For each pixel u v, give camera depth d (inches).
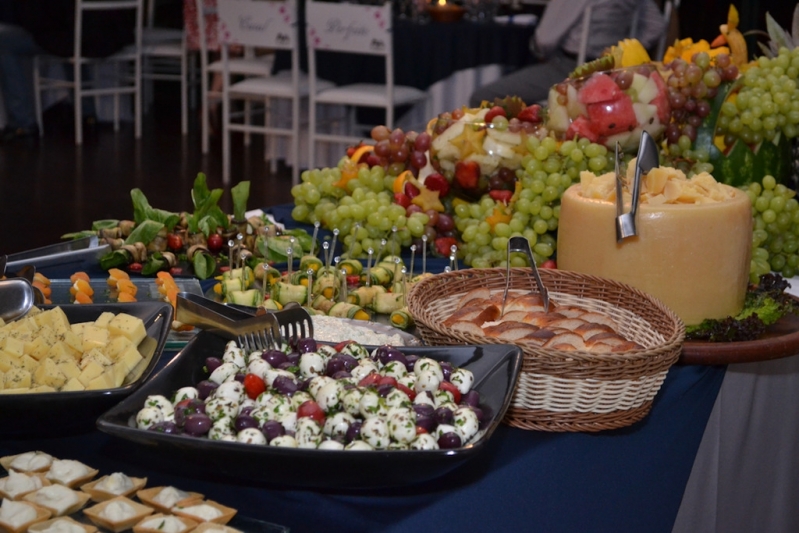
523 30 155.1
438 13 160.2
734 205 47.9
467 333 38.4
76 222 147.5
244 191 62.3
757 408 57.1
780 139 67.5
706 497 53.2
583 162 58.7
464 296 46.4
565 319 41.9
